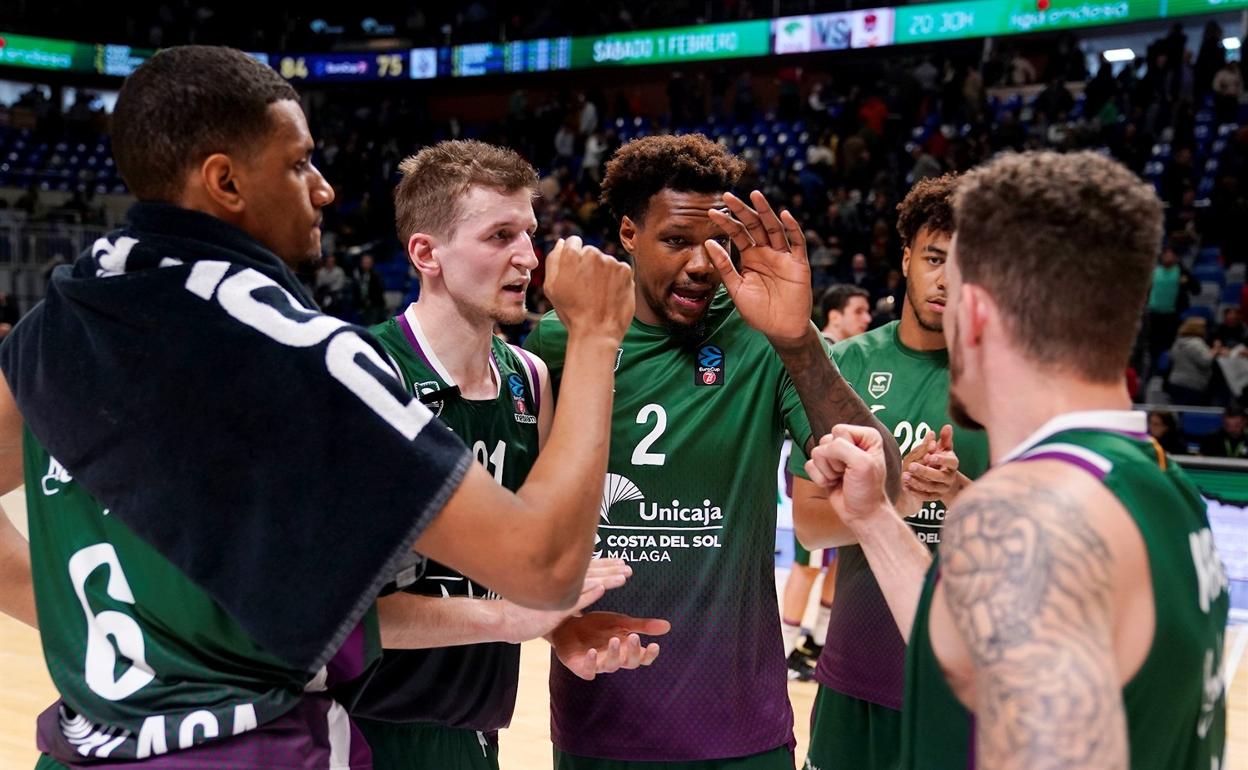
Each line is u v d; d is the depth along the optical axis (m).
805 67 17.55
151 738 1.40
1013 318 1.17
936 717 1.17
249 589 1.36
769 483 2.30
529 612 1.79
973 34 15.54
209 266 1.41
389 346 2.02
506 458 2.07
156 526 1.38
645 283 2.25
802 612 5.13
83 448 1.42
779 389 2.29
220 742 1.41
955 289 1.25
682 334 2.30
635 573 2.27
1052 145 13.09
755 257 2.01
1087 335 1.15
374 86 20.56
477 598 1.83
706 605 2.25
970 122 14.54
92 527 1.48
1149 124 13.30
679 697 2.24
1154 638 1.09
